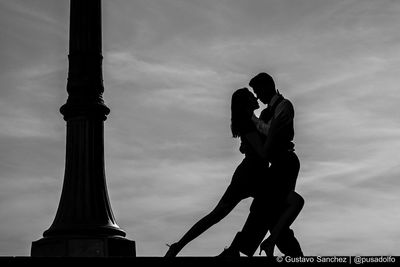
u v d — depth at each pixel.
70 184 13.84
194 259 8.66
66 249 13.33
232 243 9.35
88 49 14.11
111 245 13.43
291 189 9.42
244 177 9.40
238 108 9.49
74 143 13.93
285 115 9.38
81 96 13.96
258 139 9.38
